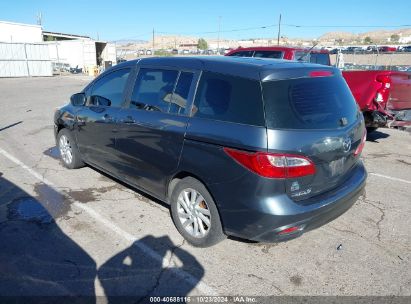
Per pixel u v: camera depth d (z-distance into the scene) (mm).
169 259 3434
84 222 4102
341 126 3352
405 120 7047
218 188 3232
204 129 3314
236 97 3182
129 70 4469
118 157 4512
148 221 4148
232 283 3117
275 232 3027
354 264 3408
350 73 7312
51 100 15445
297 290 3047
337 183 3451
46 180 5359
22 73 32344
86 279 3127
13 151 6949
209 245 3553
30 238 3746
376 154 6965
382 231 4023
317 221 3195
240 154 3021
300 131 3008
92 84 5117
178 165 3586
